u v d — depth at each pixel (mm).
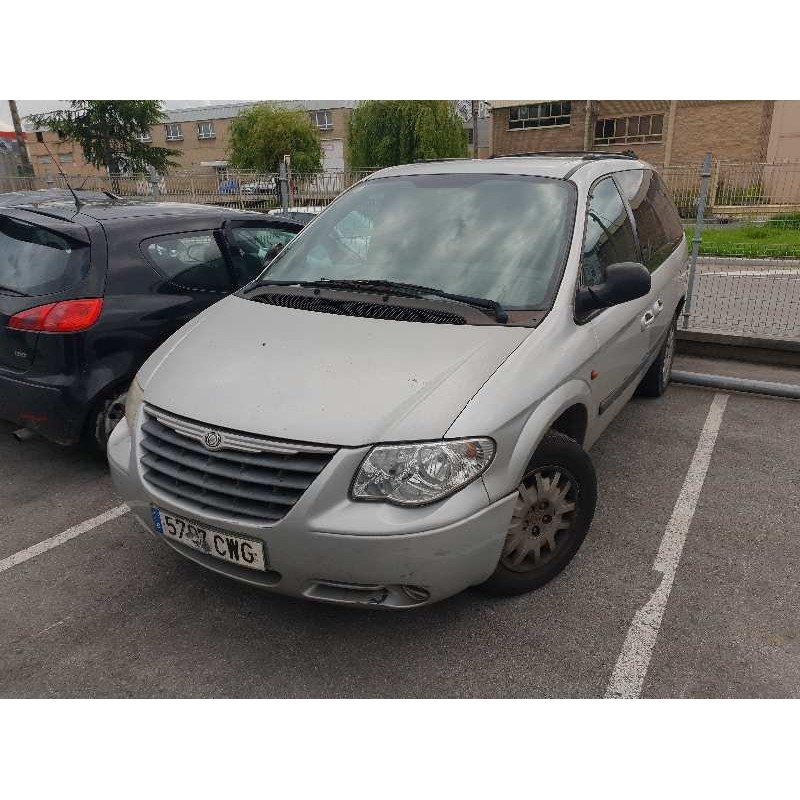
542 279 3016
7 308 3717
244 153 41094
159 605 2900
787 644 2643
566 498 2965
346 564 2273
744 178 6566
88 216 4055
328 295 3135
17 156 24734
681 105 27078
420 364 2545
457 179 3623
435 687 2461
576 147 30219
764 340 6160
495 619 2783
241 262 4621
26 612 2857
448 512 2299
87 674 2525
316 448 2277
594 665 2547
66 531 3482
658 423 4828
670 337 5180
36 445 4520
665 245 4629
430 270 3168
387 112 33719
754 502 3729
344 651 2631
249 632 2736
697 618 2789
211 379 2635
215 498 2424
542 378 2650
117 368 3830
